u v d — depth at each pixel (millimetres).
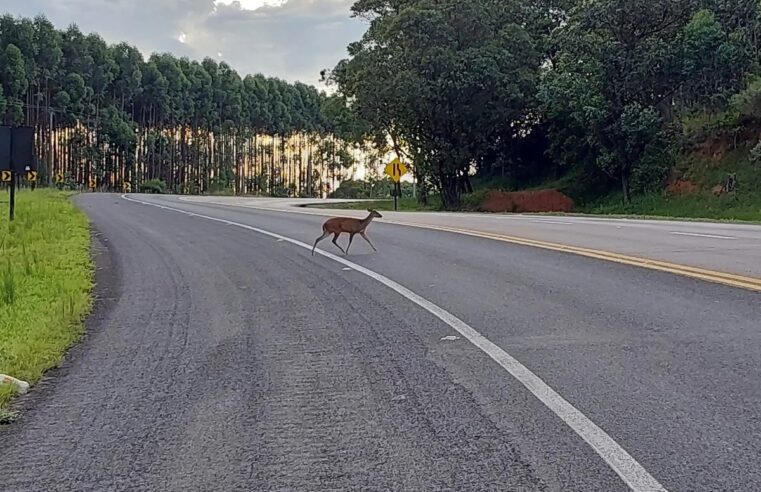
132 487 4262
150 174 108812
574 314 8133
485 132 48375
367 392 5781
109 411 5605
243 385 6121
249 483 4242
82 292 10750
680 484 4020
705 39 39125
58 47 92688
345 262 13062
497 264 12109
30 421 5438
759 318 7637
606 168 43531
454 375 6086
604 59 41094
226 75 121625
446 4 45562
